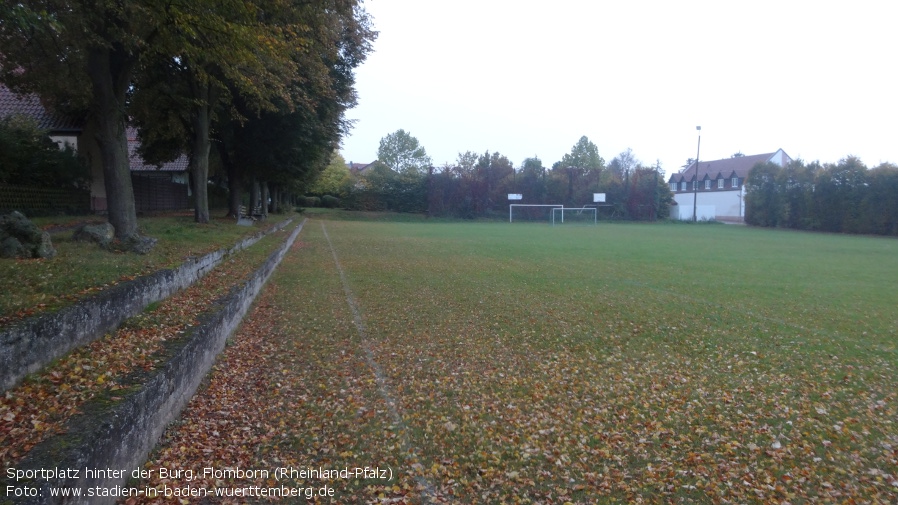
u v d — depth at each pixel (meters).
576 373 8.21
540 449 5.71
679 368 8.58
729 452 5.68
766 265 22.73
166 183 35.97
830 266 22.78
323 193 86.12
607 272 19.67
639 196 71.69
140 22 12.21
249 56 12.68
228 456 5.41
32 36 11.52
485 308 12.82
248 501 4.62
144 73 19.69
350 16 19.20
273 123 26.98
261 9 14.08
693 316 12.32
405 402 6.97
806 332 11.00
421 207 71.94
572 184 72.62
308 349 9.28
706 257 25.70
